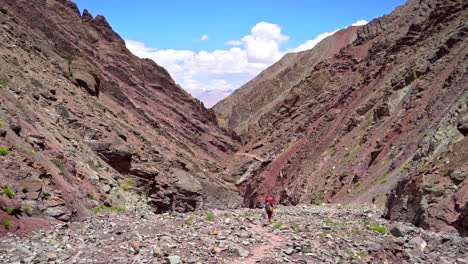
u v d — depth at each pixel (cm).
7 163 1938
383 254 1502
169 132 12038
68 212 1981
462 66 5097
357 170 5731
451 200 2244
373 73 9556
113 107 8338
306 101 14312
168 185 5044
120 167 4294
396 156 4812
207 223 1950
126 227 1812
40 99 4141
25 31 6247
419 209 2422
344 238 1795
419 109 5556
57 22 11238
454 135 3438
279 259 1342
